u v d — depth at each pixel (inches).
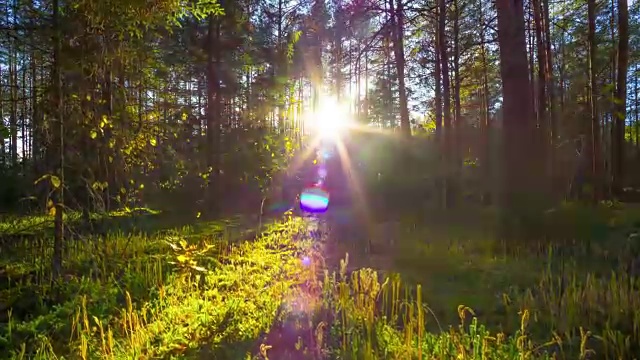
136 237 309.7
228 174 422.6
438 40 517.0
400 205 473.4
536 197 285.0
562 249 240.1
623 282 172.7
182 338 140.6
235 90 448.8
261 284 199.2
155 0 185.5
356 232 339.6
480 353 120.1
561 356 125.4
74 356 130.1
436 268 219.6
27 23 194.9
